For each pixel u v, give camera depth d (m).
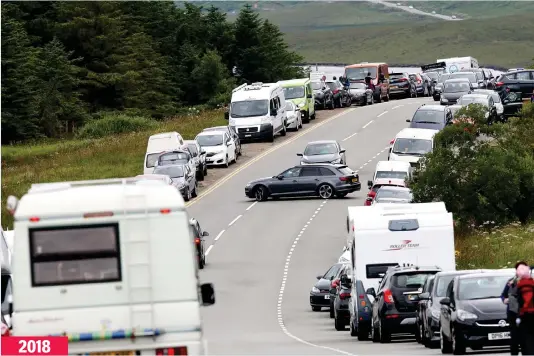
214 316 100.19
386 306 74.69
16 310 43.12
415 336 75.94
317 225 144.88
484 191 129.75
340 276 95.88
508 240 118.81
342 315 87.94
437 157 130.62
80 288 43.16
